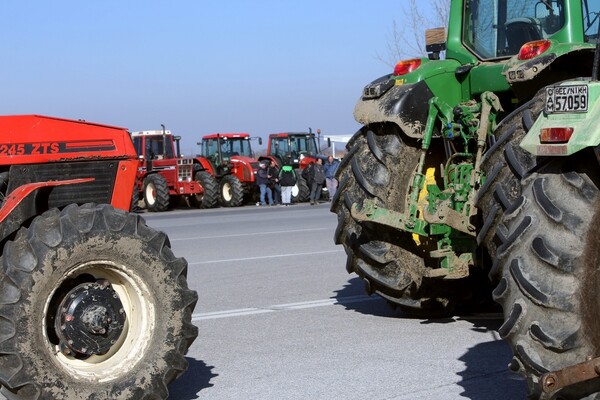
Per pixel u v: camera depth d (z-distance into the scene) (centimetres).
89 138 574
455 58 766
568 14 700
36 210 518
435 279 752
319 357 651
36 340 471
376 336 717
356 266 761
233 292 955
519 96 691
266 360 647
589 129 388
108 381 489
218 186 3184
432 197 710
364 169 740
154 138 3353
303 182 3195
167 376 507
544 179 414
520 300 405
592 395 395
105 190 578
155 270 508
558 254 397
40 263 474
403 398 539
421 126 721
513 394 541
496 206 585
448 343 684
